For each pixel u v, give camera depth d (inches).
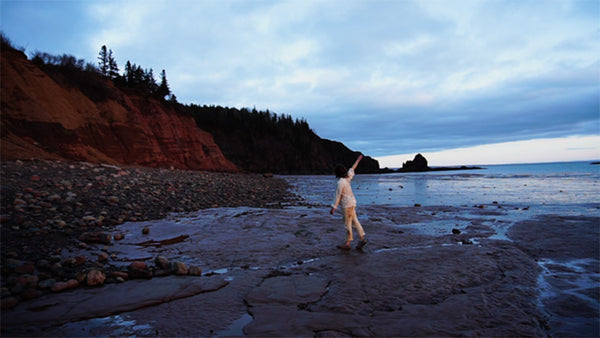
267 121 3607.3
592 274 182.2
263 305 140.5
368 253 225.8
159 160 1232.2
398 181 1364.4
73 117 921.5
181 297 149.8
